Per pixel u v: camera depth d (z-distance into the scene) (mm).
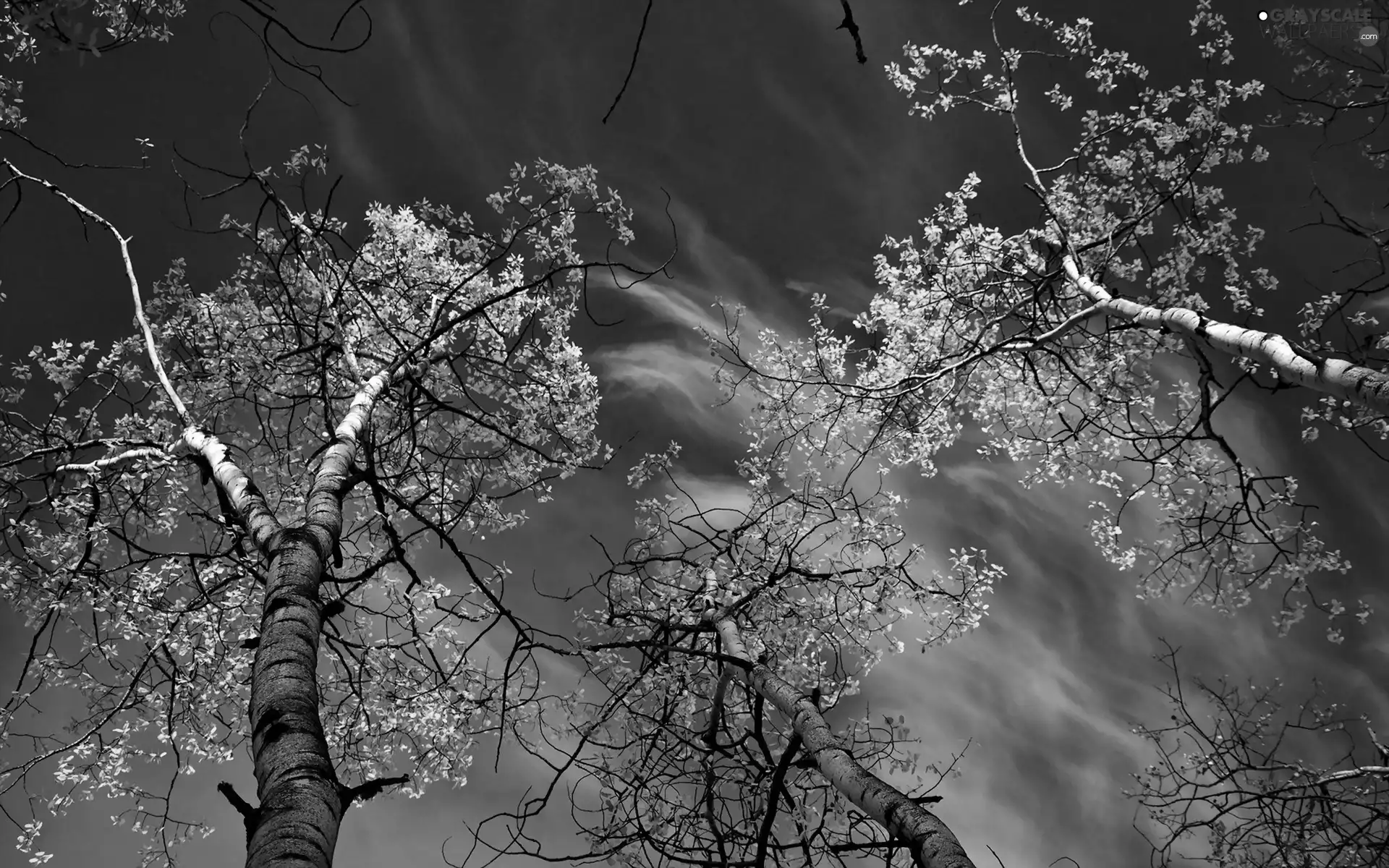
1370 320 7117
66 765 6164
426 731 6438
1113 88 8922
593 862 4945
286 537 3654
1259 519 7930
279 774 2268
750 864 4957
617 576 6980
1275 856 6125
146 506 6637
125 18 4629
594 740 5504
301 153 6129
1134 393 9156
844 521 7930
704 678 6625
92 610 6043
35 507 6000
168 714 6293
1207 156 8430
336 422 7668
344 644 6141
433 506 7625
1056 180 9383
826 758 4496
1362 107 7477
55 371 6750
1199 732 6949
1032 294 9227
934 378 9172
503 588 6098
